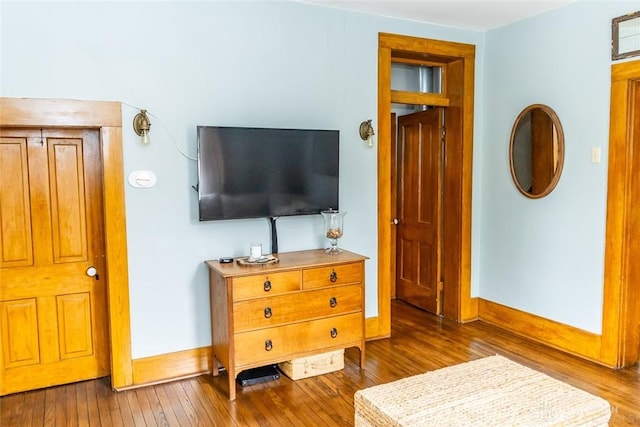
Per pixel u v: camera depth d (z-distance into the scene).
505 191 4.16
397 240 5.26
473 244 4.43
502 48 4.11
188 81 3.16
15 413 2.80
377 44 3.81
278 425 2.66
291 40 3.48
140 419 2.73
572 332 3.62
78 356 3.21
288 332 3.10
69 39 2.84
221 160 3.15
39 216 3.05
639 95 3.20
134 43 3.00
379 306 4.01
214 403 2.91
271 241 3.47
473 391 2.12
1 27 2.69
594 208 3.41
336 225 3.51
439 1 3.50
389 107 3.92
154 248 3.16
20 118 2.76
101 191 3.16
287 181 3.39
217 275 3.07
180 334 3.27
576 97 3.50
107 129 2.97
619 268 3.28
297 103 3.54
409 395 2.08
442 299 4.64
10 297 3.01
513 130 4.02
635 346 3.42
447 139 4.45
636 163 3.24
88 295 3.21
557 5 3.57
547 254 3.80
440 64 4.42
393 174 5.20
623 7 3.16
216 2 3.21
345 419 2.72
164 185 3.15
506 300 4.21
